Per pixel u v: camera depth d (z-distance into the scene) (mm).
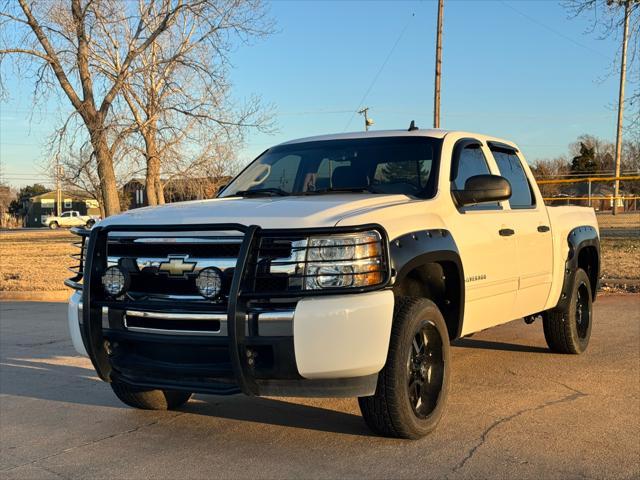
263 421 5109
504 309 5809
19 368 7227
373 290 4020
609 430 4762
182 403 5605
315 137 6246
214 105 22156
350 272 3971
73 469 4246
